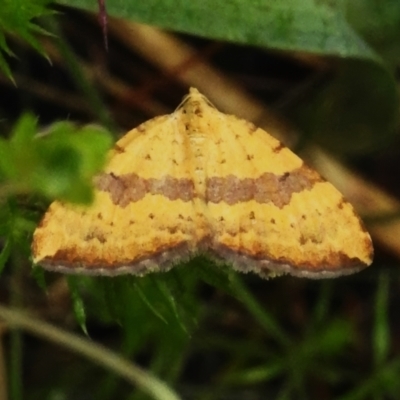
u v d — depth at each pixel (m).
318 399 0.16
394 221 0.15
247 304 0.15
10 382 0.15
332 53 0.13
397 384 0.15
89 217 0.12
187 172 0.12
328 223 0.12
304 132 0.15
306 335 0.15
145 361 0.16
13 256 0.14
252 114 0.15
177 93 0.15
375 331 0.15
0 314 0.13
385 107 0.14
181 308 0.13
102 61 0.15
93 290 0.13
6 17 0.12
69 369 0.15
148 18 0.13
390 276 0.15
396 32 0.14
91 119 0.15
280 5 0.13
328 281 0.15
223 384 0.15
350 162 0.16
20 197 0.12
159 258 0.12
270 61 0.16
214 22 0.13
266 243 0.12
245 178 0.12
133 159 0.12
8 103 0.15
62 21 0.15
